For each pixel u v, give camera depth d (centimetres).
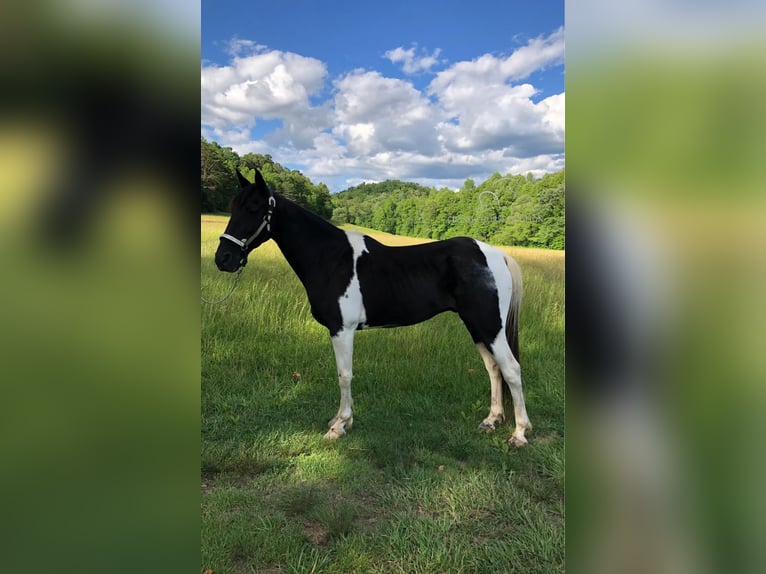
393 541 195
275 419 319
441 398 354
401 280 292
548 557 184
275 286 501
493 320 285
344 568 181
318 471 253
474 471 249
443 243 300
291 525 208
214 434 295
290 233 296
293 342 436
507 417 311
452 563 183
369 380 378
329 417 322
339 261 294
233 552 191
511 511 214
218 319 447
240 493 231
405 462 260
